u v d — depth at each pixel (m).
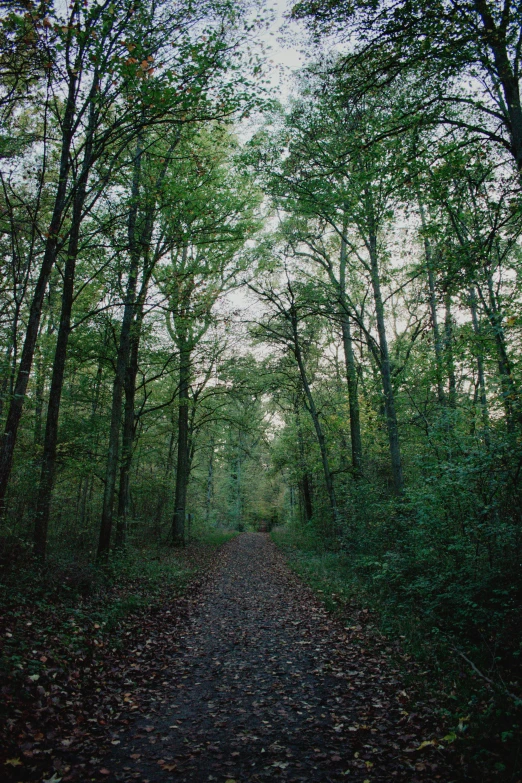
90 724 4.63
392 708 4.93
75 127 9.38
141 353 16.47
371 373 19.67
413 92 9.79
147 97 8.71
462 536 7.96
